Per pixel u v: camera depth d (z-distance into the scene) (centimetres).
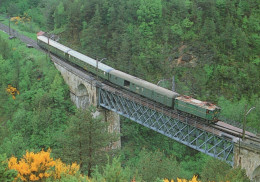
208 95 7388
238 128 4294
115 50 8419
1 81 7119
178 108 4662
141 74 7650
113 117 6334
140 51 8169
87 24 9306
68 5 10194
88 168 3731
